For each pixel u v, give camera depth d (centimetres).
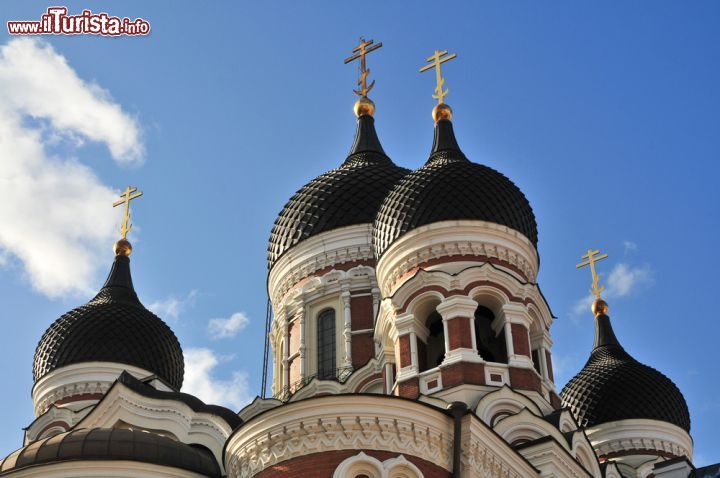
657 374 5297
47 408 4769
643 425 5125
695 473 4425
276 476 3167
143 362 4909
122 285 5272
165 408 3794
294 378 4747
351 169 5194
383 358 4169
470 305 3906
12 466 3306
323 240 4928
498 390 3697
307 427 3180
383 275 4219
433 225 4122
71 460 3256
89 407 4600
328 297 4825
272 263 5103
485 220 4156
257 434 3244
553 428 3659
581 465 3588
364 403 3195
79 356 4825
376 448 3159
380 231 4325
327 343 4775
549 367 4100
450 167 4359
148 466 3306
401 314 3991
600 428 5144
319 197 5041
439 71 4978
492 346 4050
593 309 5688
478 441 3288
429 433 3228
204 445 3681
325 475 3114
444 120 4819
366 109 5619
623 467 5000
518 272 4162
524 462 3444
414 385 3828
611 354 5462
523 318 3975
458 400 3697
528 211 4372
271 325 5034
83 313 4966
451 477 3219
